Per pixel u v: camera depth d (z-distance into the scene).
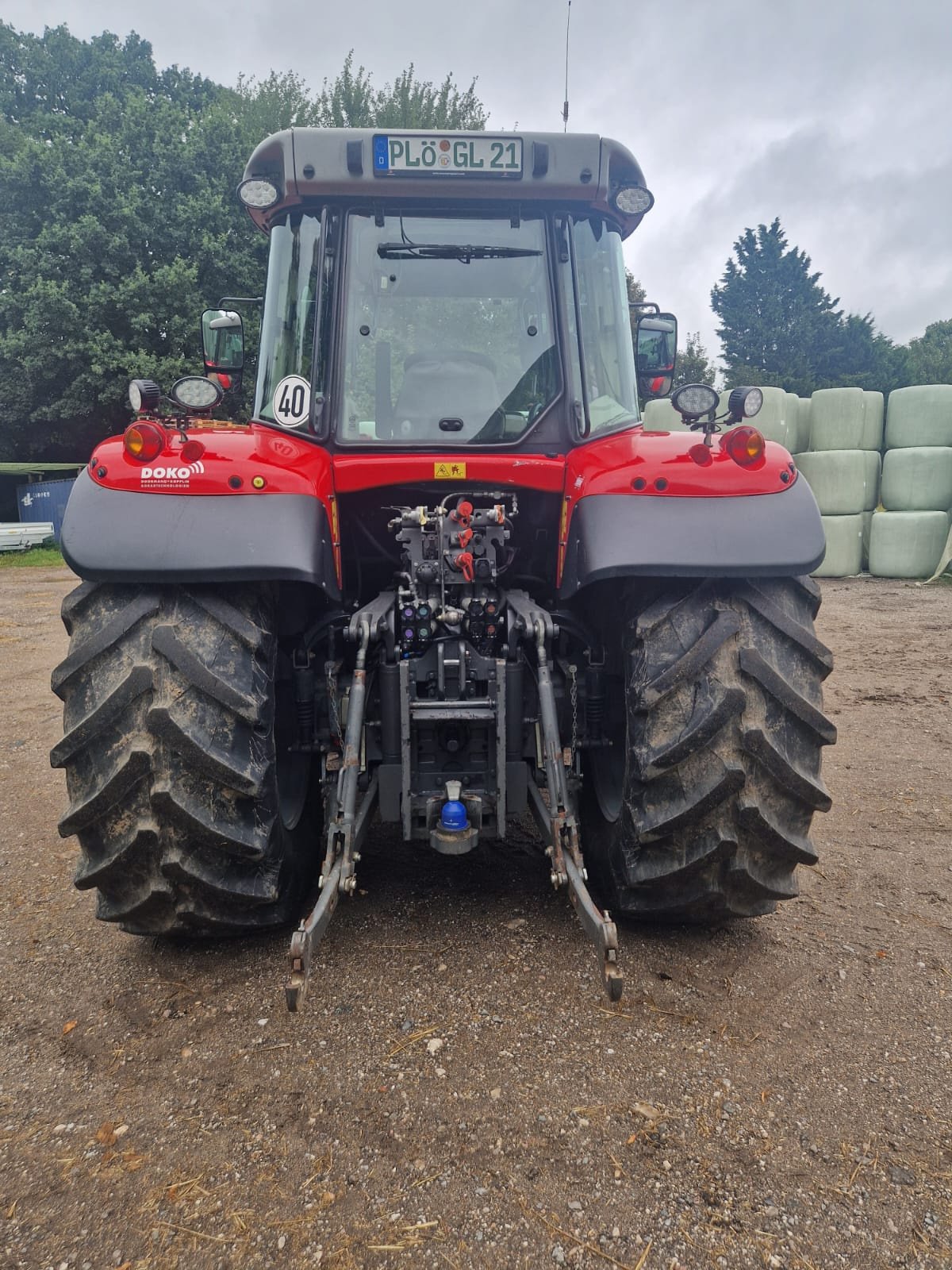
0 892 3.16
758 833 2.31
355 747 2.37
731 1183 1.76
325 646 2.91
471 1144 1.86
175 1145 1.87
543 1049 2.16
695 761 2.30
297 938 1.95
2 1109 2.00
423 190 2.84
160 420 2.69
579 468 2.65
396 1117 1.94
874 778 4.36
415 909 2.87
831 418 11.94
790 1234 1.65
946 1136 1.89
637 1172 1.79
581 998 2.37
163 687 2.21
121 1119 1.96
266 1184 1.77
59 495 20.45
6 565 16.02
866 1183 1.76
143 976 2.53
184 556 2.26
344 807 2.32
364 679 2.49
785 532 2.39
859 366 47.12
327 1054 2.15
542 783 2.73
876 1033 2.25
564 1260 1.60
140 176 22.72
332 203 2.90
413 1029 2.24
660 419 11.33
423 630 2.54
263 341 2.97
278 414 2.70
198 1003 2.38
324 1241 1.64
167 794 2.16
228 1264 1.60
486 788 2.58
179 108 25.83
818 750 2.40
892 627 8.54
